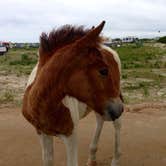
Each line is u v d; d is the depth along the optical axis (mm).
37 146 2359
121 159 2152
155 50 13750
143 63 8156
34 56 10914
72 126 1410
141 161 2127
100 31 1191
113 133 2643
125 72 6219
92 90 1183
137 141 2482
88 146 2377
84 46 1197
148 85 4805
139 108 3422
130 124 2898
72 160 1436
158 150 2311
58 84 1239
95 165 2057
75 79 1195
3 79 5336
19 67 7410
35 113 1359
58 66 1228
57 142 2430
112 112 1176
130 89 4543
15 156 2182
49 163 1537
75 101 1424
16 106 3527
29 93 1391
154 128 2799
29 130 2707
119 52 12180
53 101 1283
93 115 3152
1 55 12078
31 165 2049
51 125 1362
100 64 1178
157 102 3729
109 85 1188
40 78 1294
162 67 7270
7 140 2479
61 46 1335
